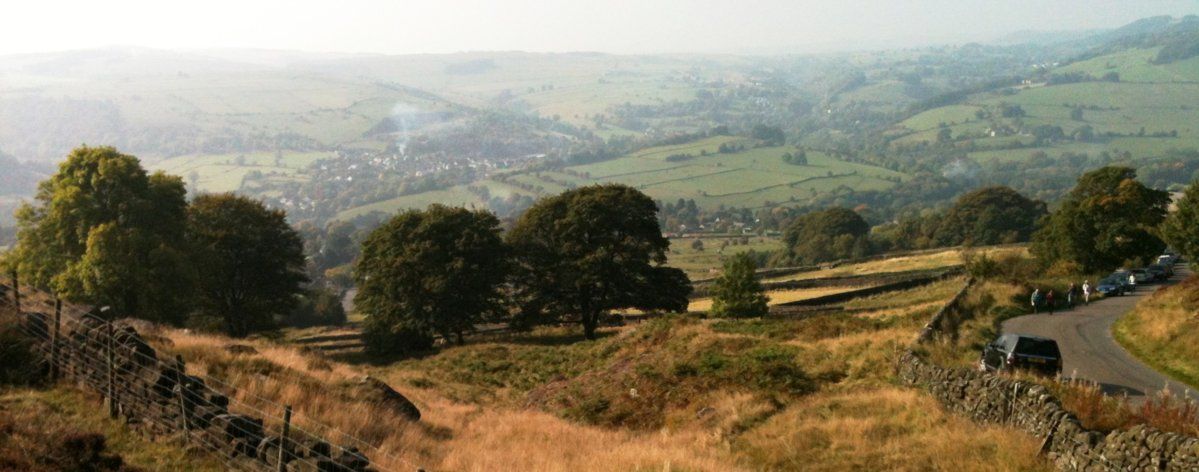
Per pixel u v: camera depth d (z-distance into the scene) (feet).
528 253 225.56
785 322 142.72
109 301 167.22
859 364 95.45
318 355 108.27
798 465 64.69
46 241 177.58
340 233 625.00
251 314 213.46
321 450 43.42
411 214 215.51
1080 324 134.41
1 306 61.41
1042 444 55.98
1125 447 49.19
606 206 214.69
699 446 73.46
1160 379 89.45
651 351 129.70
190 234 206.18
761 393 89.71
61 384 53.83
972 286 176.96
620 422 94.58
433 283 197.57
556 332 226.38
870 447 65.67
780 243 640.58
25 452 40.11
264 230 214.90
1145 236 222.69
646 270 219.82
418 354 198.29
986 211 458.09
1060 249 226.17
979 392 68.39
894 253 397.19
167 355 56.70
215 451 45.42
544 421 84.02
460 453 58.08
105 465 41.78
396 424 62.08
